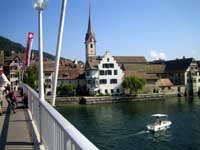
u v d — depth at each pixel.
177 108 65.88
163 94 90.31
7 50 151.88
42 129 7.50
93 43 119.50
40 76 7.59
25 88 18.83
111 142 36.38
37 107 9.51
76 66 106.62
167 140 36.75
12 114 13.95
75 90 87.56
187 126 45.03
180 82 108.56
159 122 46.31
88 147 2.61
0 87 14.15
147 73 101.44
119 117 54.34
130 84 88.38
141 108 67.56
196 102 78.88
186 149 32.88
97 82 88.00
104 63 89.31
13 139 8.35
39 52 7.46
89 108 69.62
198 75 109.00
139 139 37.66
